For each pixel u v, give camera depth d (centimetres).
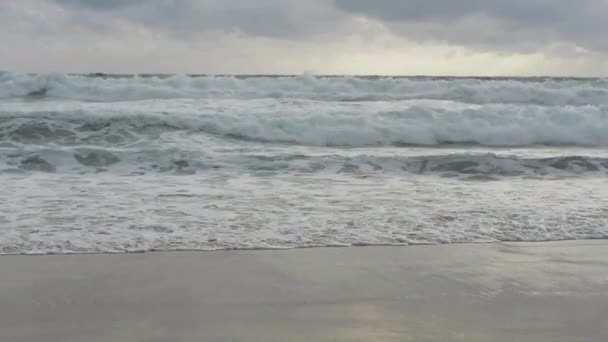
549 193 655
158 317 283
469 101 1595
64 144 946
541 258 402
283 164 810
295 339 257
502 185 710
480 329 271
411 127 1129
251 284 338
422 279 350
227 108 1257
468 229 485
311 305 302
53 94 1506
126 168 783
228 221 502
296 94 1572
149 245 425
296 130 1084
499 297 318
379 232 472
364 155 842
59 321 277
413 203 590
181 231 466
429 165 821
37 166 781
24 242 429
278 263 384
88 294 317
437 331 268
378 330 268
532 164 830
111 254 403
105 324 273
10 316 282
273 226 486
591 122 1194
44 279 344
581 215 539
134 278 348
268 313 290
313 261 389
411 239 453
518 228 490
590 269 376
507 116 1198
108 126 1035
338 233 467
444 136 1141
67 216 513
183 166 793
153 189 652
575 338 261
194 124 1062
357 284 339
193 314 288
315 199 605
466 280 349
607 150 1062
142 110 1166
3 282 337
